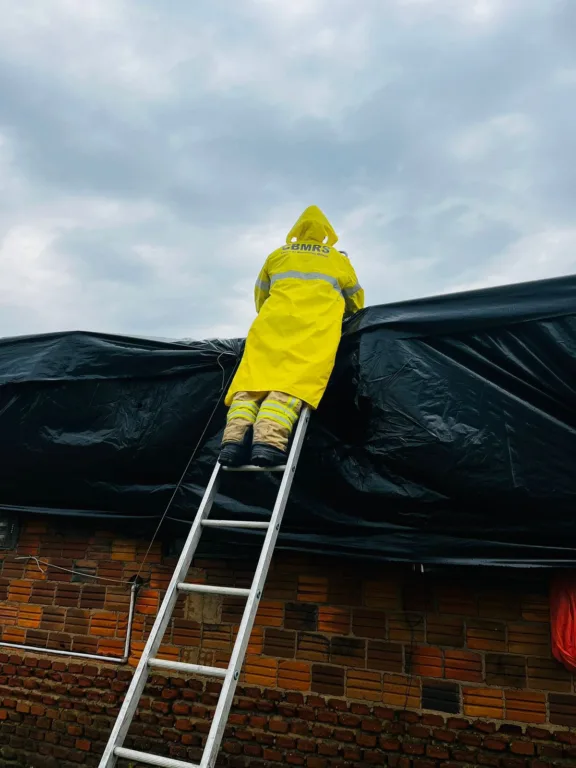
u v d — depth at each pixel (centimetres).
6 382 409
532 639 330
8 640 433
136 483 392
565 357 301
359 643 357
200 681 378
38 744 399
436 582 355
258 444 281
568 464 288
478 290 325
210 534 367
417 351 323
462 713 329
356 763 334
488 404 304
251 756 353
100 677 400
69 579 433
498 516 297
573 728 311
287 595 380
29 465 405
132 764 375
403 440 307
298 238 372
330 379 340
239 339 380
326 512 335
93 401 396
